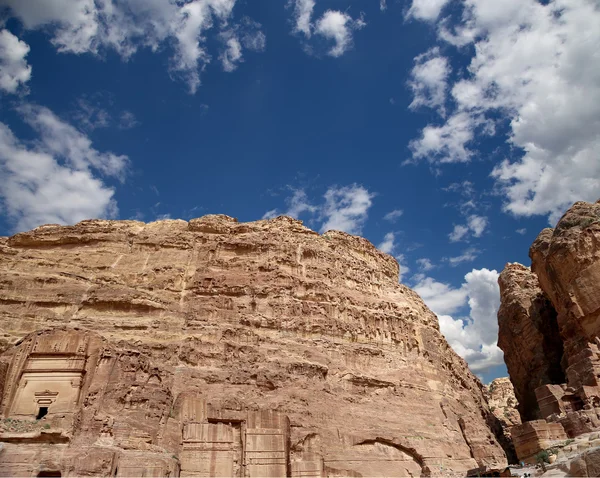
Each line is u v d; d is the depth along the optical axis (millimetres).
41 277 53844
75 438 30859
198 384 45531
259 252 63406
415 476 47656
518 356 81750
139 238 62062
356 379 55188
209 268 60000
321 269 65562
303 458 41812
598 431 40594
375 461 46281
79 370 34969
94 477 29000
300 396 47750
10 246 58625
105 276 56750
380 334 64375
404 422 53812
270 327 56250
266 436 41875
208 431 39906
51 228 61688
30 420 32344
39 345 35625
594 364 47688
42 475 28297
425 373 64625
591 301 54719
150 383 37938
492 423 75812
